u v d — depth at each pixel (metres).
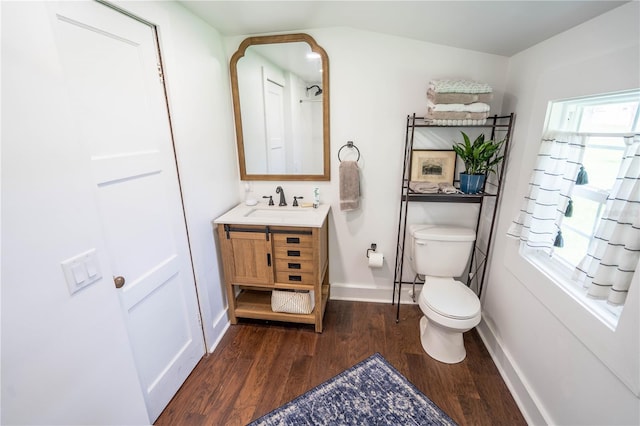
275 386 1.71
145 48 1.35
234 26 1.91
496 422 1.50
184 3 1.56
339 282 2.55
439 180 2.17
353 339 2.10
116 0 1.15
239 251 2.06
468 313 1.72
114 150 1.21
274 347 2.03
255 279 2.12
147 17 1.32
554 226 1.44
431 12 1.49
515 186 1.76
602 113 1.25
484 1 1.26
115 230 1.23
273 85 2.16
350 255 2.48
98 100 1.13
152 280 1.44
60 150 0.85
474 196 2.04
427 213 2.29
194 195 1.75
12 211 0.74
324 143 2.22
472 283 2.38
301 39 2.04
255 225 1.98
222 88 2.08
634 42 1.01
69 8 0.99
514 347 1.70
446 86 1.78
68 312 0.89
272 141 2.28
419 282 2.46
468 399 1.62
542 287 1.42
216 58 1.98
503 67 1.95
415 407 1.58
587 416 1.13
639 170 0.96
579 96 1.24
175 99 1.54
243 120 2.26
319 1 1.53
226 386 1.72
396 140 2.17
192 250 1.76
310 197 2.37
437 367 1.84
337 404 1.60
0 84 0.71
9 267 0.73
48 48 0.81
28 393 0.79
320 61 2.07
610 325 1.04
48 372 0.84
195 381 1.75
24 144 0.76
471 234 2.08
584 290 1.23
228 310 2.24
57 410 0.87
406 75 2.04
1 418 0.74
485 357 1.92
